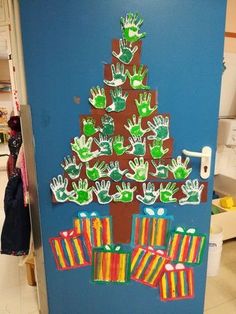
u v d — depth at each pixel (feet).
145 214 4.35
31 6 3.43
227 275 6.71
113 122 3.91
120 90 3.81
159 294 4.81
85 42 3.61
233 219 7.66
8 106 24.61
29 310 5.63
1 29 7.89
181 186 4.29
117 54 3.69
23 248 5.12
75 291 4.67
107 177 4.11
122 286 4.72
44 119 3.79
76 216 4.25
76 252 4.43
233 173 8.67
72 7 3.49
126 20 3.60
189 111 4.04
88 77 3.72
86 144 3.94
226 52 7.75
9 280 6.61
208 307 5.65
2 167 17.01
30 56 3.56
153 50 3.74
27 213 4.95
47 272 4.51
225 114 8.20
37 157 3.91
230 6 7.43
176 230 4.48
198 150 4.22
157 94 3.89
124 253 4.52
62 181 4.05
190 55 3.84
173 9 3.64
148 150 4.07
